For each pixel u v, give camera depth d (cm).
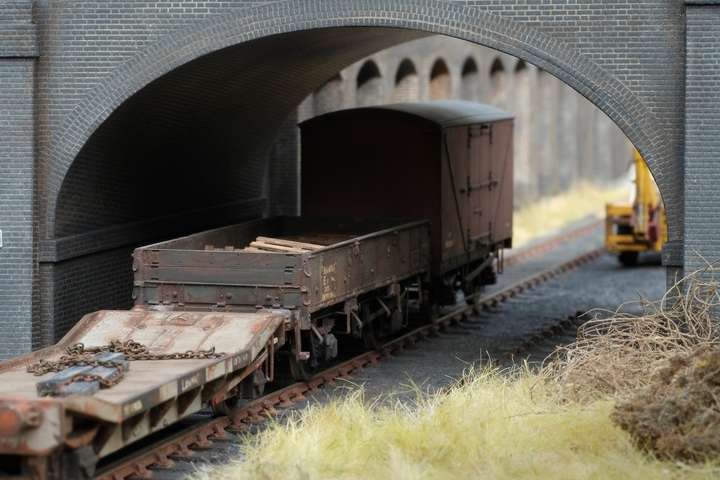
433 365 2252
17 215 2138
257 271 1953
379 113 2580
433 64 4009
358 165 2606
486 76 4516
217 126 2536
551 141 5328
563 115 5588
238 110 2544
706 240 1942
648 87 1978
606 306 2933
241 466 1490
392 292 2322
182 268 1981
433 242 2564
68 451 1396
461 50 4228
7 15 2111
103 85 2122
